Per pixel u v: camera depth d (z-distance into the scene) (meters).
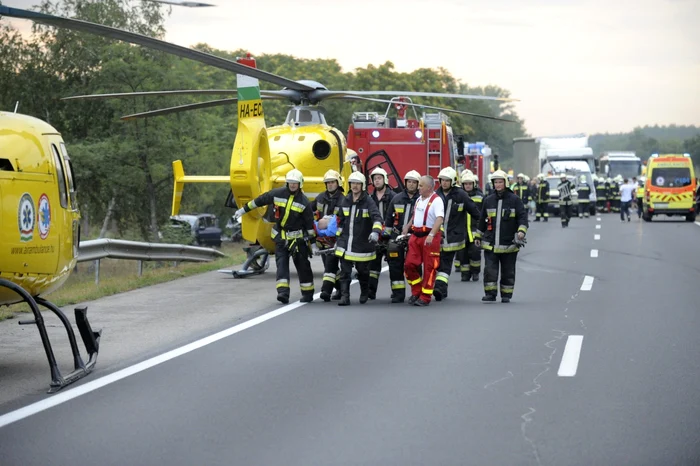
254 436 8.45
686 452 7.87
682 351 12.62
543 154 77.69
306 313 16.45
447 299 18.48
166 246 25.33
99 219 58.75
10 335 14.38
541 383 10.61
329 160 23.55
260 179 21.27
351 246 17.48
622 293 19.34
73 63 55.78
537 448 8.00
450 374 11.13
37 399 10.01
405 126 31.58
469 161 39.72
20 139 11.00
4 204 10.44
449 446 8.08
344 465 7.55
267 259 23.61
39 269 11.10
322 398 9.93
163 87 52.50
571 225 49.91
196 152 54.09
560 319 15.60
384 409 9.43
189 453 7.91
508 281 17.84
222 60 15.65
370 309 16.95
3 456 7.87
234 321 15.57
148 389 10.41
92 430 8.67
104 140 52.81
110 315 16.41
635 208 79.31
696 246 33.34
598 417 9.05
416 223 17.42
